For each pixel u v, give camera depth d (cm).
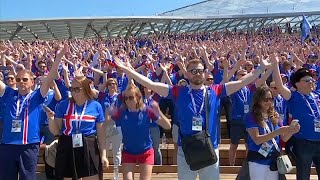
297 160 580
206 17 4447
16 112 551
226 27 4688
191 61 517
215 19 4469
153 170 840
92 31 4422
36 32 4272
